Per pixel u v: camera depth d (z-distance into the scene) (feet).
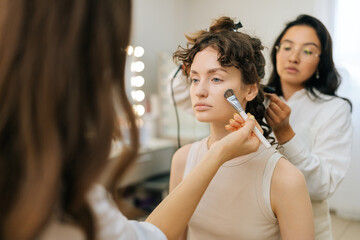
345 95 6.81
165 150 7.82
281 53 2.93
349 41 6.67
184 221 1.50
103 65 1.03
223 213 1.97
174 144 8.04
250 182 1.89
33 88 0.94
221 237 2.00
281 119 2.24
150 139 8.30
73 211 1.01
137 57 7.70
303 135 2.83
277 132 2.37
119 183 1.18
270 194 1.84
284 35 3.04
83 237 1.08
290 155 2.34
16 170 0.98
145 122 8.13
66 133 0.99
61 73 0.95
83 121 1.02
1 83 0.95
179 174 2.33
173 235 1.48
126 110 1.13
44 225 0.95
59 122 0.98
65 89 0.97
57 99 0.96
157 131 8.58
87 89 1.03
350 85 6.77
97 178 1.03
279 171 1.84
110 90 1.06
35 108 0.94
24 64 0.94
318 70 3.01
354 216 7.10
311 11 6.92
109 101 1.04
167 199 1.55
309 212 1.78
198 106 1.94
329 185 2.43
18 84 0.94
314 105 2.90
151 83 8.23
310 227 1.76
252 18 7.65
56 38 0.95
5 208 0.97
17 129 0.97
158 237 1.36
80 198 0.99
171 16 8.54
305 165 2.32
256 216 1.89
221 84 1.88
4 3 0.97
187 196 1.50
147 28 7.92
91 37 1.02
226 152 1.56
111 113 1.04
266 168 1.86
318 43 2.87
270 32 7.42
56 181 0.94
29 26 0.95
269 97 2.29
